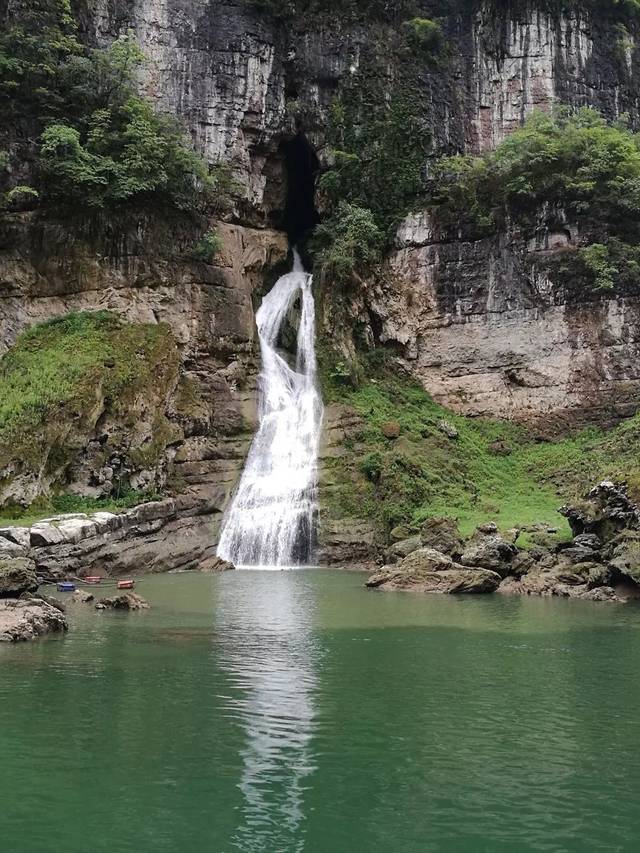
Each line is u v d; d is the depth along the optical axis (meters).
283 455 32.34
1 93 33.81
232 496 30.94
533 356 35.75
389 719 9.98
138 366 30.59
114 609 17.66
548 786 8.01
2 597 16.36
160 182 33.78
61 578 22.31
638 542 20.59
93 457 28.22
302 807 7.52
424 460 31.81
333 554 28.22
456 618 16.94
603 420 34.22
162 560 26.03
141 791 7.83
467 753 8.88
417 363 37.31
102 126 34.34
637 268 34.72
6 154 32.78
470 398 36.28
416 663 12.85
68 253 33.34
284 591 20.95
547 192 36.38
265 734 9.39
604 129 37.56
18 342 31.72
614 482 22.84
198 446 31.58
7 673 11.83
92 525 23.84
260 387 34.91
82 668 12.20
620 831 7.11
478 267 37.03
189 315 34.09
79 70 34.44
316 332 36.53
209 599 19.44
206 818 7.30
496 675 12.14
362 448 32.12
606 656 13.41
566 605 18.77
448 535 24.03
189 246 35.00
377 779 8.16
